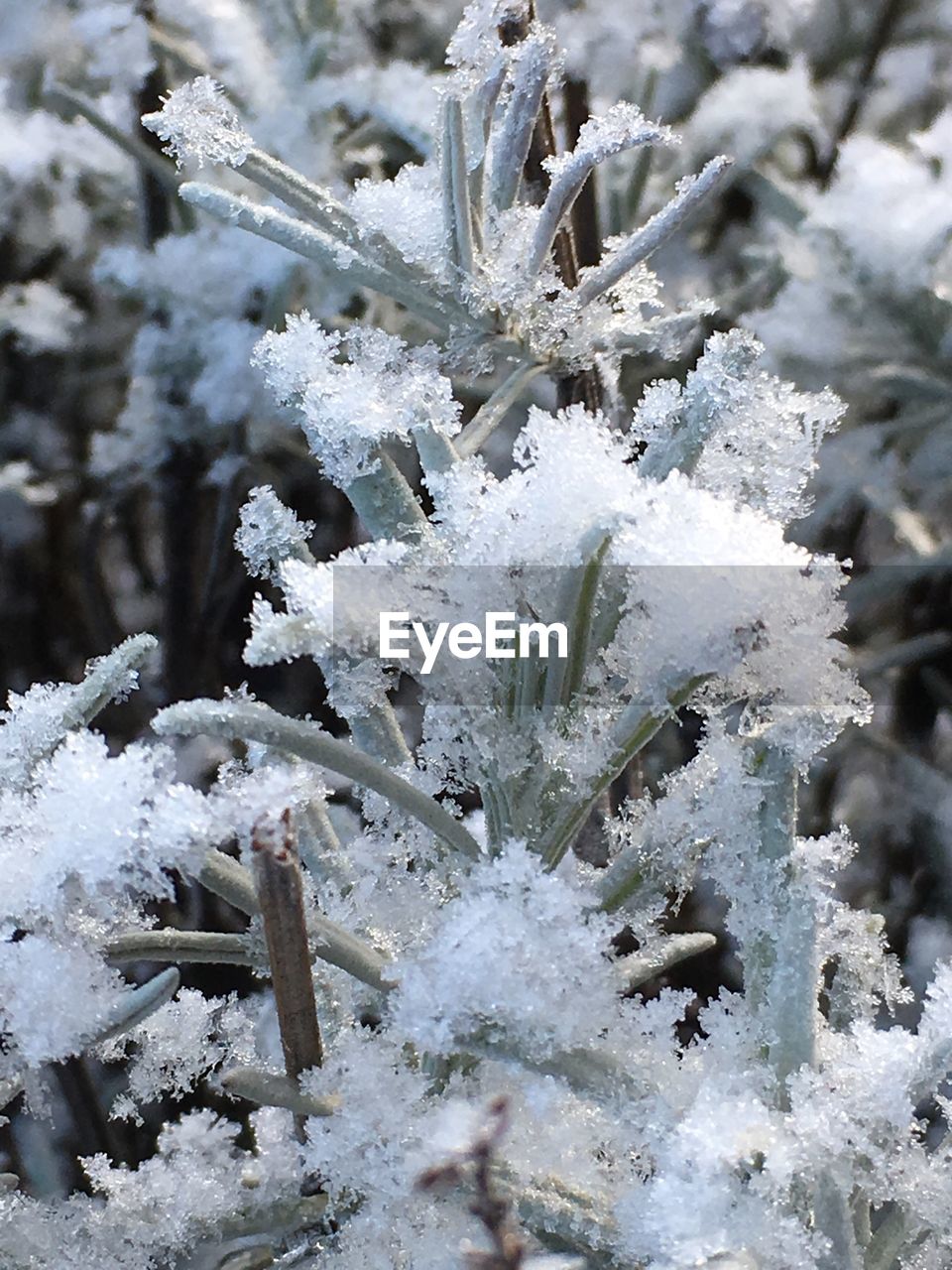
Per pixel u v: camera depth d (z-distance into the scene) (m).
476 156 0.24
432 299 0.24
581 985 0.21
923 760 0.39
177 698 0.36
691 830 0.22
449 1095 0.23
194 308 0.35
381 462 0.23
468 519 0.22
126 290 0.35
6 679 0.39
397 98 0.34
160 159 0.35
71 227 0.40
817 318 0.35
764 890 0.22
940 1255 0.22
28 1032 0.21
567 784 0.22
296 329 0.23
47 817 0.21
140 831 0.21
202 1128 0.24
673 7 0.39
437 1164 0.22
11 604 0.40
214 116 0.24
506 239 0.24
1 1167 0.29
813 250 0.36
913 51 0.41
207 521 0.39
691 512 0.21
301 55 0.36
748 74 0.38
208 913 0.33
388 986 0.22
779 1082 0.22
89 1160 0.24
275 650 0.21
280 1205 0.23
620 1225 0.22
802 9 0.39
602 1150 0.23
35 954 0.21
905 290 0.34
